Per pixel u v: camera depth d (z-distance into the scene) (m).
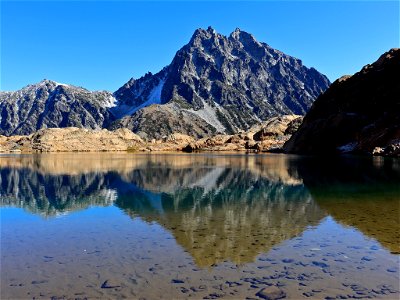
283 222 17.55
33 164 66.81
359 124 93.44
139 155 110.75
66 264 11.72
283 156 89.56
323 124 104.00
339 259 11.87
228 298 9.13
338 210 20.14
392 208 20.52
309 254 12.44
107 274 10.78
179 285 9.95
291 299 9.05
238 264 11.56
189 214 20.06
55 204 24.20
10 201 25.66
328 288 9.65
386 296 9.20
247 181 36.34
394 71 96.31
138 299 9.13
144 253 12.80
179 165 62.44
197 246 13.59
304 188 29.83
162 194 28.23
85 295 9.38
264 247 13.35
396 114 78.44
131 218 19.14
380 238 14.21
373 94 98.50
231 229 16.28
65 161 76.50
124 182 36.97
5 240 14.80
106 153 130.62
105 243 14.17
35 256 12.59
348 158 67.75
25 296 9.35
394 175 37.44
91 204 24.02
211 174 45.09
